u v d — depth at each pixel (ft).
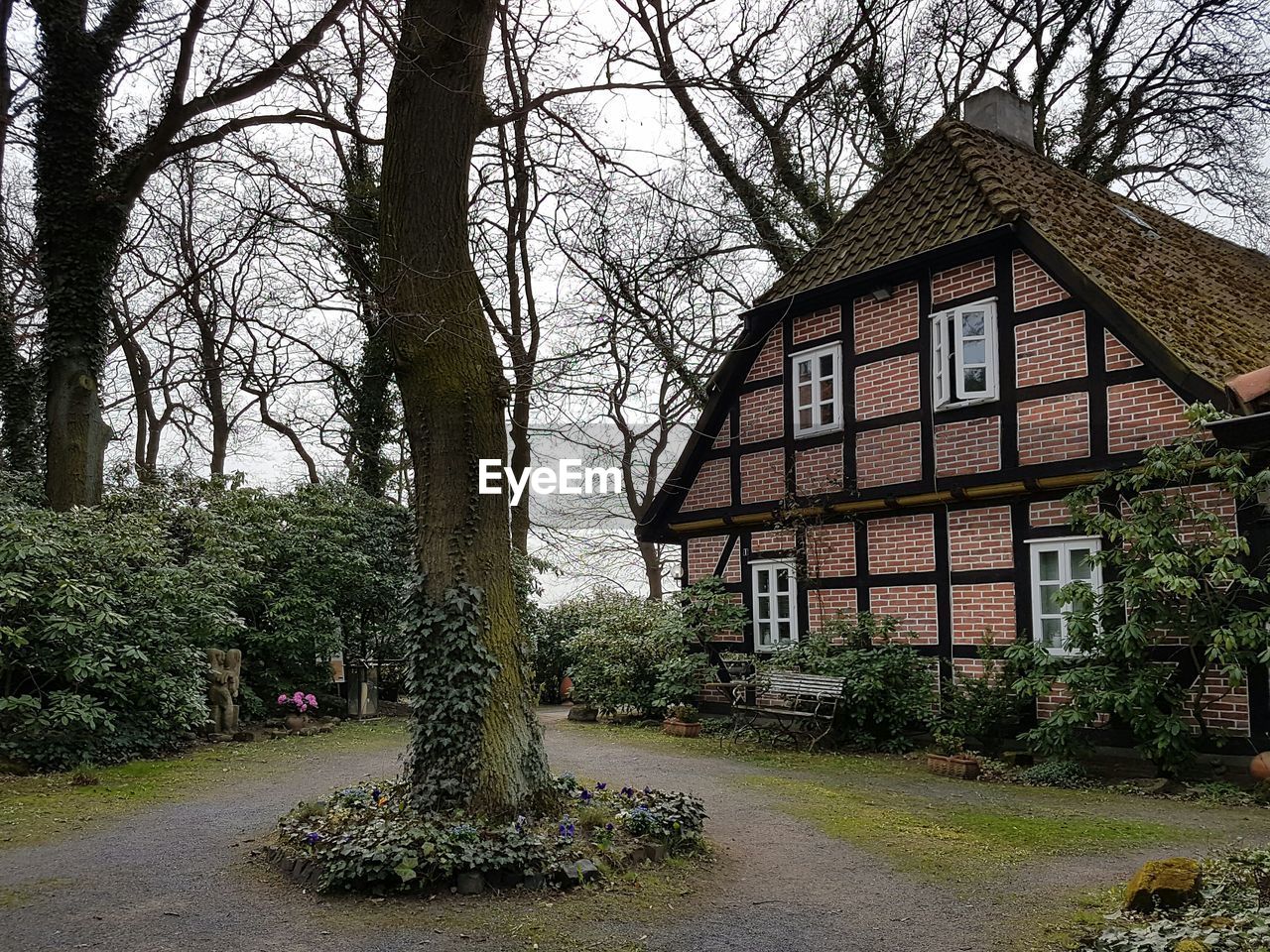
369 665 53.93
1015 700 36.22
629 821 22.04
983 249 39.63
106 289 48.55
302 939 15.99
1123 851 23.39
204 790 29.19
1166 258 45.68
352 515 55.62
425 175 22.93
